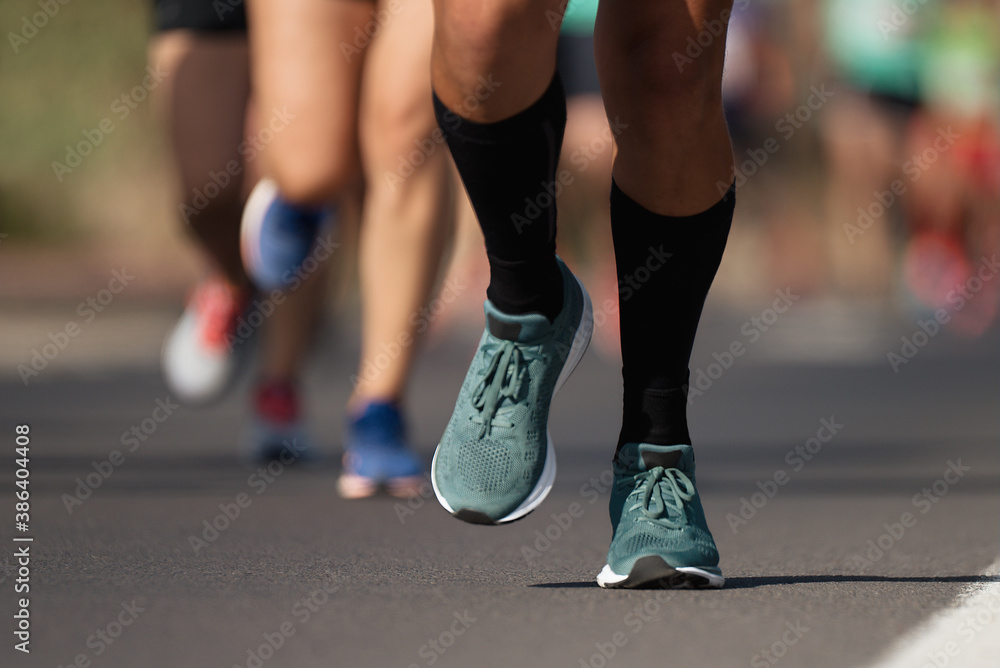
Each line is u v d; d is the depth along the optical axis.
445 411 19.94
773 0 45.09
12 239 62.47
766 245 47.69
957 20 37.34
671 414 7.30
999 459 14.55
